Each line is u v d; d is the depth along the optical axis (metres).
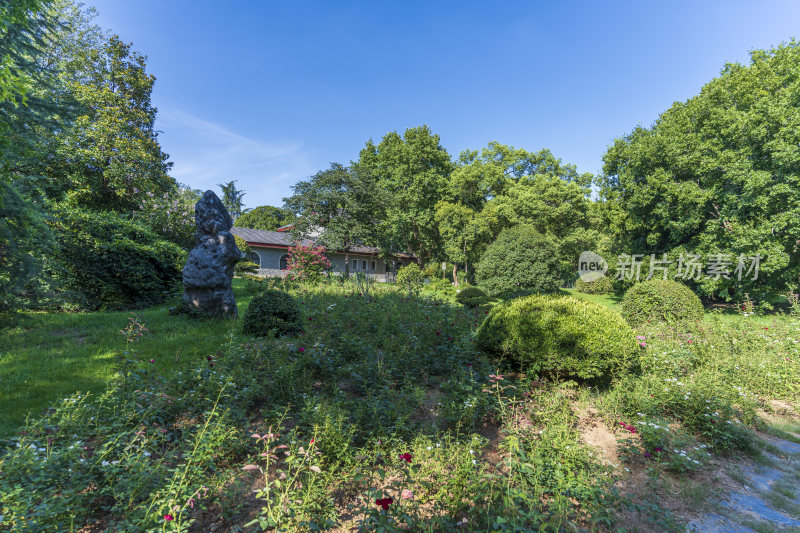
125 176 18.45
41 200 8.60
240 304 12.62
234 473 3.13
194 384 4.65
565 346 5.67
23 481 2.67
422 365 6.17
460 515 2.92
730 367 6.45
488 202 37.38
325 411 3.86
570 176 40.38
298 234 31.39
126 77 20.91
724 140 19.38
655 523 3.02
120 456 3.14
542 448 3.63
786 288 17.80
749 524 3.10
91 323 8.77
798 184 16.23
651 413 4.72
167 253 13.23
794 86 17.05
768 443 4.63
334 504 3.00
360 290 16.02
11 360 5.89
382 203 32.47
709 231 19.31
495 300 22.08
